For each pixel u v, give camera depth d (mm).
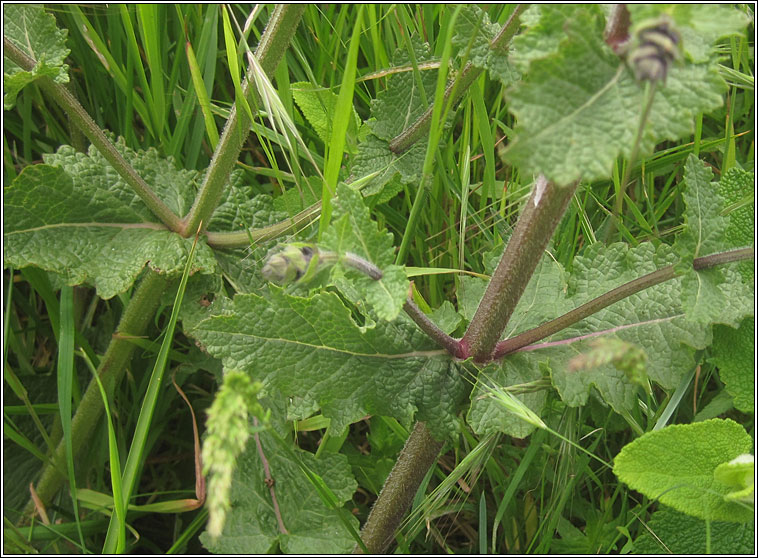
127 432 239
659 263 186
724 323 169
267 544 183
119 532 178
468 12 178
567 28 112
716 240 158
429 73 223
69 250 197
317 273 141
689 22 110
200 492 199
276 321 168
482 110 221
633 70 112
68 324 218
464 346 178
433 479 233
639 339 177
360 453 239
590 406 202
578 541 202
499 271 168
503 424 169
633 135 110
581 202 244
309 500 191
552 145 107
